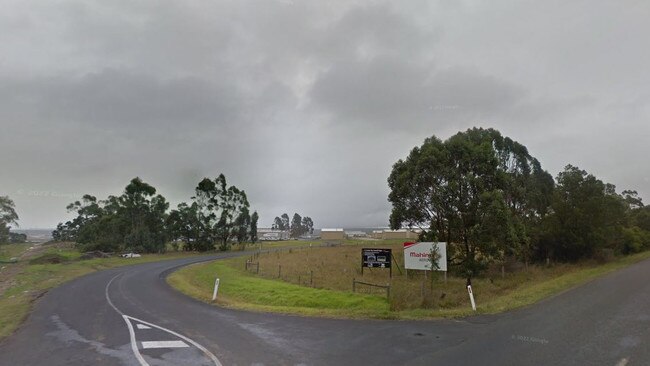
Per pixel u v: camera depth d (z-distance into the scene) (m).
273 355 10.38
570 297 19.84
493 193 30.14
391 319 15.27
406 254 30.62
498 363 9.37
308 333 12.90
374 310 17.23
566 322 13.91
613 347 10.62
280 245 92.00
